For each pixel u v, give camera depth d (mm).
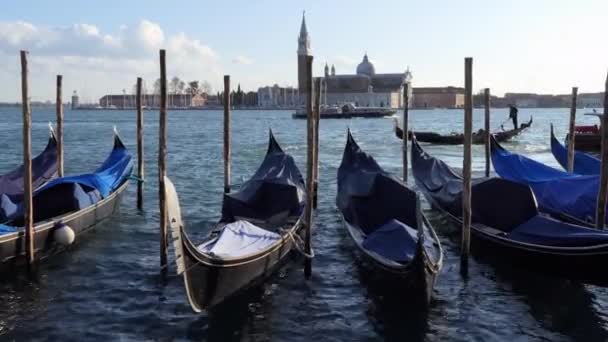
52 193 13766
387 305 10195
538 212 12453
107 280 11305
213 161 31172
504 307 10141
